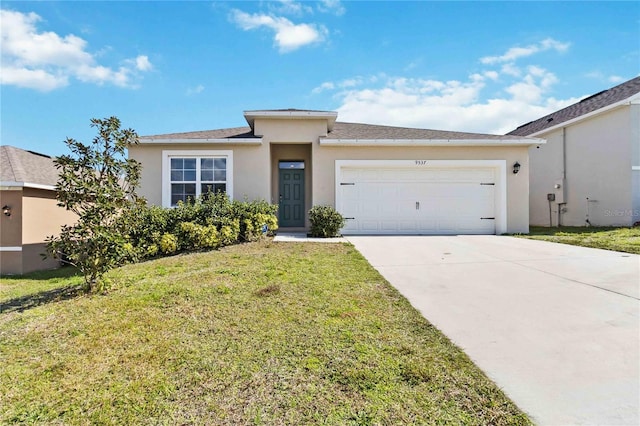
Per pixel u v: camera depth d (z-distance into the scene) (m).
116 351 3.16
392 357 3.00
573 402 2.36
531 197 17.03
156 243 7.54
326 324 3.70
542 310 4.09
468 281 5.40
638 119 12.40
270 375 2.74
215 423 2.21
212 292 4.73
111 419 2.27
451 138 11.70
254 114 11.27
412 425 2.15
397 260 7.00
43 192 9.69
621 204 12.66
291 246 8.49
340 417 2.24
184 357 3.03
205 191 11.16
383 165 11.45
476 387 2.55
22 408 2.39
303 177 12.87
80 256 4.86
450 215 11.62
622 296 4.52
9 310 4.50
